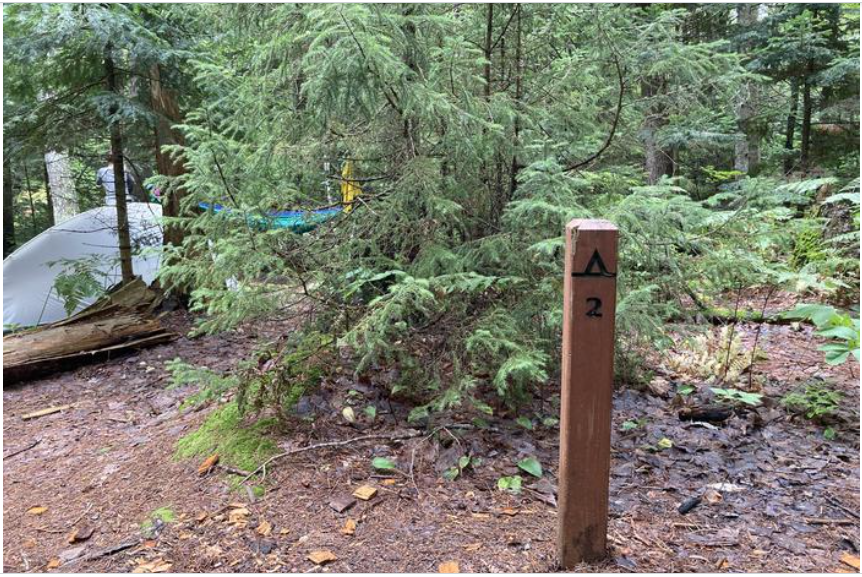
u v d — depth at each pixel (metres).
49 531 2.67
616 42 3.38
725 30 8.39
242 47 4.14
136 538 2.48
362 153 3.54
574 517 2.04
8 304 6.99
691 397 3.59
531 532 2.29
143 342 5.86
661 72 3.47
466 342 2.99
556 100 3.54
